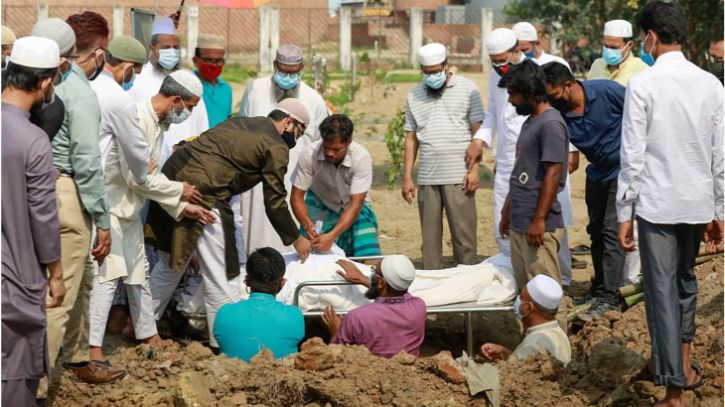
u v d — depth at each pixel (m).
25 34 31.08
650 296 5.75
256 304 6.62
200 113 8.48
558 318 6.96
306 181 7.62
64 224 5.93
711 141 5.70
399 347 6.51
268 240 8.51
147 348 6.61
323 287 7.11
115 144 6.47
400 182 13.52
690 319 5.91
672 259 5.71
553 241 6.81
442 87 8.52
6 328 5.30
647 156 5.70
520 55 8.17
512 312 7.69
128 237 6.73
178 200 6.75
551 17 20.42
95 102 5.98
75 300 6.15
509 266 7.28
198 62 8.87
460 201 8.49
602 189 7.52
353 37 35.34
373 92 23.14
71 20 6.21
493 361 6.77
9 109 5.25
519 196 6.81
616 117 7.28
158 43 8.27
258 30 32.69
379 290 6.57
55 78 5.73
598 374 6.18
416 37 32.62
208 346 7.34
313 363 6.20
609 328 7.04
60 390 6.27
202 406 6.07
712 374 6.09
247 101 8.62
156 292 7.12
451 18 35.53
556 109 7.23
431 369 6.21
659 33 5.75
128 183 6.57
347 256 8.06
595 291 7.85
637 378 6.08
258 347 6.55
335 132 7.19
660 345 5.70
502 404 6.16
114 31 30.58
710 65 8.47
